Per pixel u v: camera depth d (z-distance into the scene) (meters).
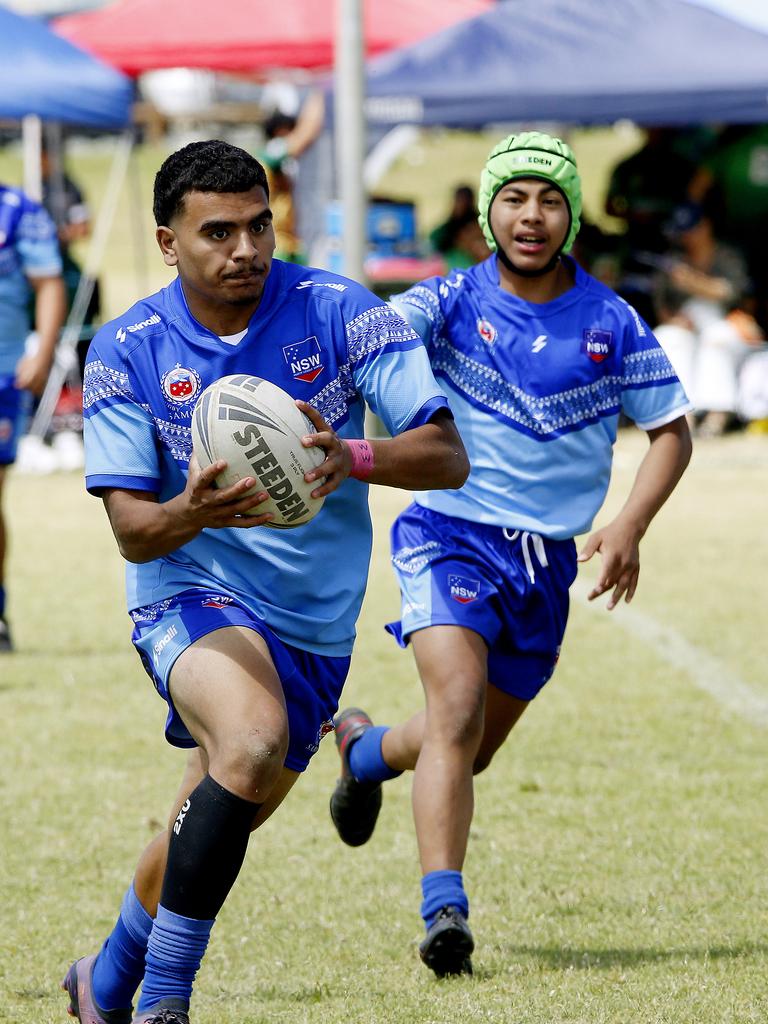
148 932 12.73
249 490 11.57
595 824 19.19
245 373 12.51
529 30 57.94
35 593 35.06
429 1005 13.39
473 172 146.00
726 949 14.84
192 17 64.19
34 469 55.28
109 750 22.92
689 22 58.50
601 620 31.64
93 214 115.50
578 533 16.53
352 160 50.50
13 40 54.94
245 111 82.00
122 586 35.91
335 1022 12.99
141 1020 11.73
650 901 16.39
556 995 13.54
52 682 27.06
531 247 16.19
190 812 11.76
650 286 60.78
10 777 21.50
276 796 13.23
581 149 157.50
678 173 61.16
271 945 15.46
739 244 62.06
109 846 18.69
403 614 16.19
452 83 56.44
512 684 16.48
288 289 12.70
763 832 18.77
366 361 12.68
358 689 26.27
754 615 31.81
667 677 27.03
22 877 17.53
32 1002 13.96
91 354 12.73
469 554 16.08
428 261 62.16
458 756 15.08
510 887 16.97
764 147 61.44
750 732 23.59
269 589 12.78
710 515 44.25
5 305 29.47
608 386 16.48
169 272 99.44
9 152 161.50
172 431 12.57
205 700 12.03
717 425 59.31
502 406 16.36
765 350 59.19
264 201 12.01
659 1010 13.04
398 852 18.59
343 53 50.19
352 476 12.08
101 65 57.19
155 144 66.69
